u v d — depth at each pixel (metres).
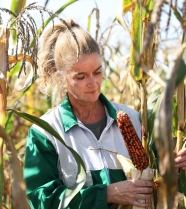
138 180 4.25
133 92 6.78
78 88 4.36
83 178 4.07
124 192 4.25
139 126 4.86
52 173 4.57
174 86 2.51
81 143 4.67
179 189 4.80
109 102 4.86
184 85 4.48
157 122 2.55
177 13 4.02
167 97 2.50
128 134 4.17
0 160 3.61
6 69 3.94
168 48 6.96
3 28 4.04
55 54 4.50
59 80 4.67
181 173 4.58
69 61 4.31
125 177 4.63
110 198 4.32
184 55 2.77
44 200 4.39
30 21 3.91
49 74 4.77
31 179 4.55
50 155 4.66
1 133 3.25
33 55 4.07
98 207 4.29
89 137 4.70
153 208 4.38
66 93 4.87
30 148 4.68
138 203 4.25
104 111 4.88
